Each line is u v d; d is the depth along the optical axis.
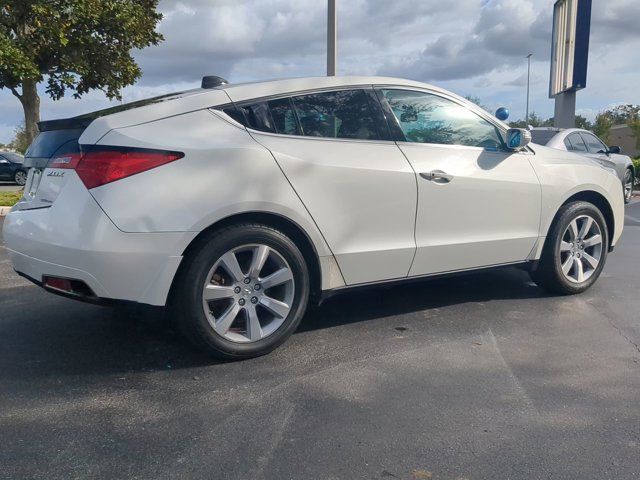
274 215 3.58
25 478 2.40
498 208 4.49
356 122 3.98
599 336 4.08
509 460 2.55
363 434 2.76
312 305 3.94
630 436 2.75
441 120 4.38
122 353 3.74
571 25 17.16
